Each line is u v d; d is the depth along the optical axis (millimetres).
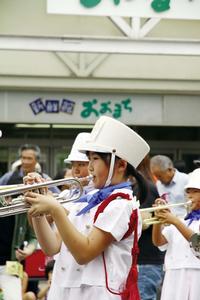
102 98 14930
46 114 14852
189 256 6836
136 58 14711
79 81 14570
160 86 14828
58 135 16094
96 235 4301
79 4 10625
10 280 6988
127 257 4449
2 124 15945
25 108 14805
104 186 4504
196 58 14891
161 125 15188
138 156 4512
